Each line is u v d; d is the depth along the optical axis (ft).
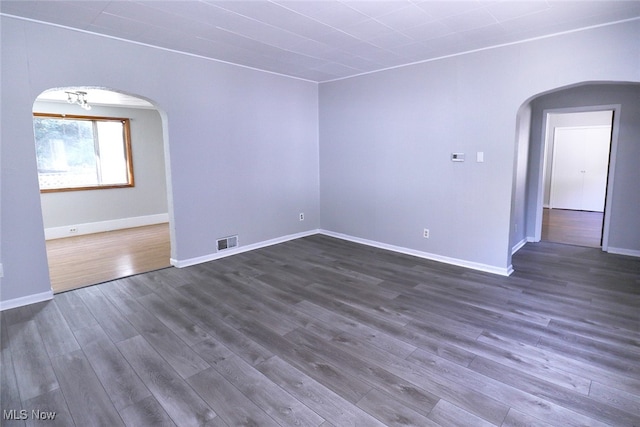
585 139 26.91
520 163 15.94
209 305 10.88
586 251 16.37
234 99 15.37
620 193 15.43
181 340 8.86
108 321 9.86
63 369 7.68
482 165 13.38
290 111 17.84
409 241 16.11
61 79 10.82
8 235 10.44
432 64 14.24
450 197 14.42
